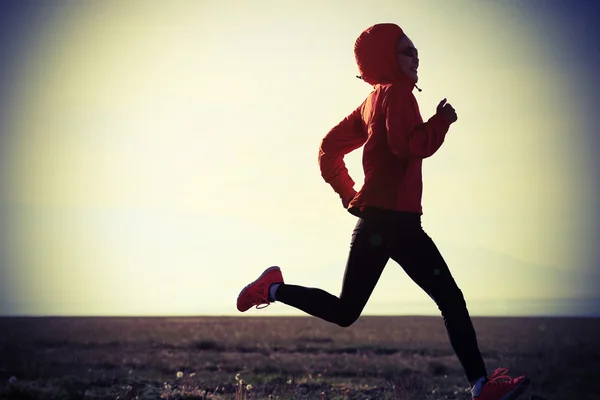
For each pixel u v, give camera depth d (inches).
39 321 2436.0
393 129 262.2
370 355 990.4
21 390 447.5
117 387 462.6
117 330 1705.2
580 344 1160.8
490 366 743.1
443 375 697.0
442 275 266.1
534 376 658.2
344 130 293.0
